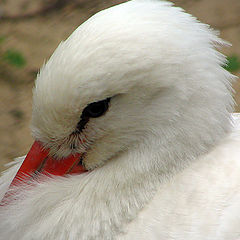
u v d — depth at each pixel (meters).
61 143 3.05
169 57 3.01
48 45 3.87
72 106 3.01
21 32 3.97
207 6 4.10
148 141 3.04
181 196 3.04
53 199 3.06
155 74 3.01
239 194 3.03
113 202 3.05
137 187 3.05
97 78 3.00
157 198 3.05
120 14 3.02
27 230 3.07
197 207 3.04
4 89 3.54
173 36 3.01
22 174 3.06
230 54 3.65
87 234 3.05
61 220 3.06
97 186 3.06
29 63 3.72
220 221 3.03
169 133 3.04
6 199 3.08
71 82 3.00
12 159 3.37
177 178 3.05
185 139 3.04
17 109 3.44
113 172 3.06
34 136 3.05
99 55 3.00
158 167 3.05
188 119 3.03
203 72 3.03
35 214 3.07
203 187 3.04
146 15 3.02
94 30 3.01
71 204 3.06
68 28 4.01
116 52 3.00
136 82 3.01
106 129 3.04
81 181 3.06
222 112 3.04
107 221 3.05
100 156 3.06
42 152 3.06
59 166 3.06
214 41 3.05
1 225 3.08
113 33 3.00
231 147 3.06
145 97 3.02
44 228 3.06
